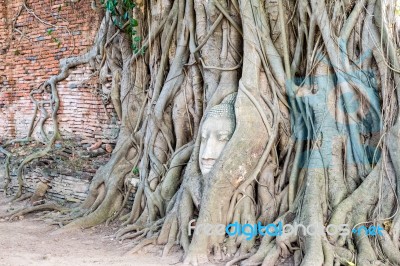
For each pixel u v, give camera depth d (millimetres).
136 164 9805
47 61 13141
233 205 7543
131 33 10945
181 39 9266
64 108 12789
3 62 13969
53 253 7582
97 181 9922
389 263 6539
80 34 12516
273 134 7723
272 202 7699
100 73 11844
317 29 7781
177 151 8977
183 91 9188
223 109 7910
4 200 11430
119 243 8148
